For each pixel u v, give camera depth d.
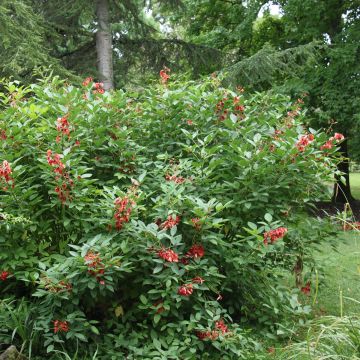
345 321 3.17
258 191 4.07
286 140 4.39
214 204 3.69
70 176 3.78
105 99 4.48
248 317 4.30
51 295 3.35
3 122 4.07
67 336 3.35
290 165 4.13
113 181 4.12
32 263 3.69
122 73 13.55
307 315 4.69
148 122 4.62
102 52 12.03
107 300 3.83
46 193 4.01
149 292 3.48
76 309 3.55
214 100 4.75
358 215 14.20
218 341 3.66
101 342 3.63
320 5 13.66
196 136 4.55
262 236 4.03
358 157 15.55
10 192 3.67
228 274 4.05
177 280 3.40
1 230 3.71
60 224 3.97
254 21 16.12
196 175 4.17
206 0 16.28
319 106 14.36
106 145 4.34
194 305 3.65
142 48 13.28
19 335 3.59
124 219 3.49
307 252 4.82
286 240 4.60
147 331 3.71
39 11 11.97
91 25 12.82
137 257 3.61
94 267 3.23
